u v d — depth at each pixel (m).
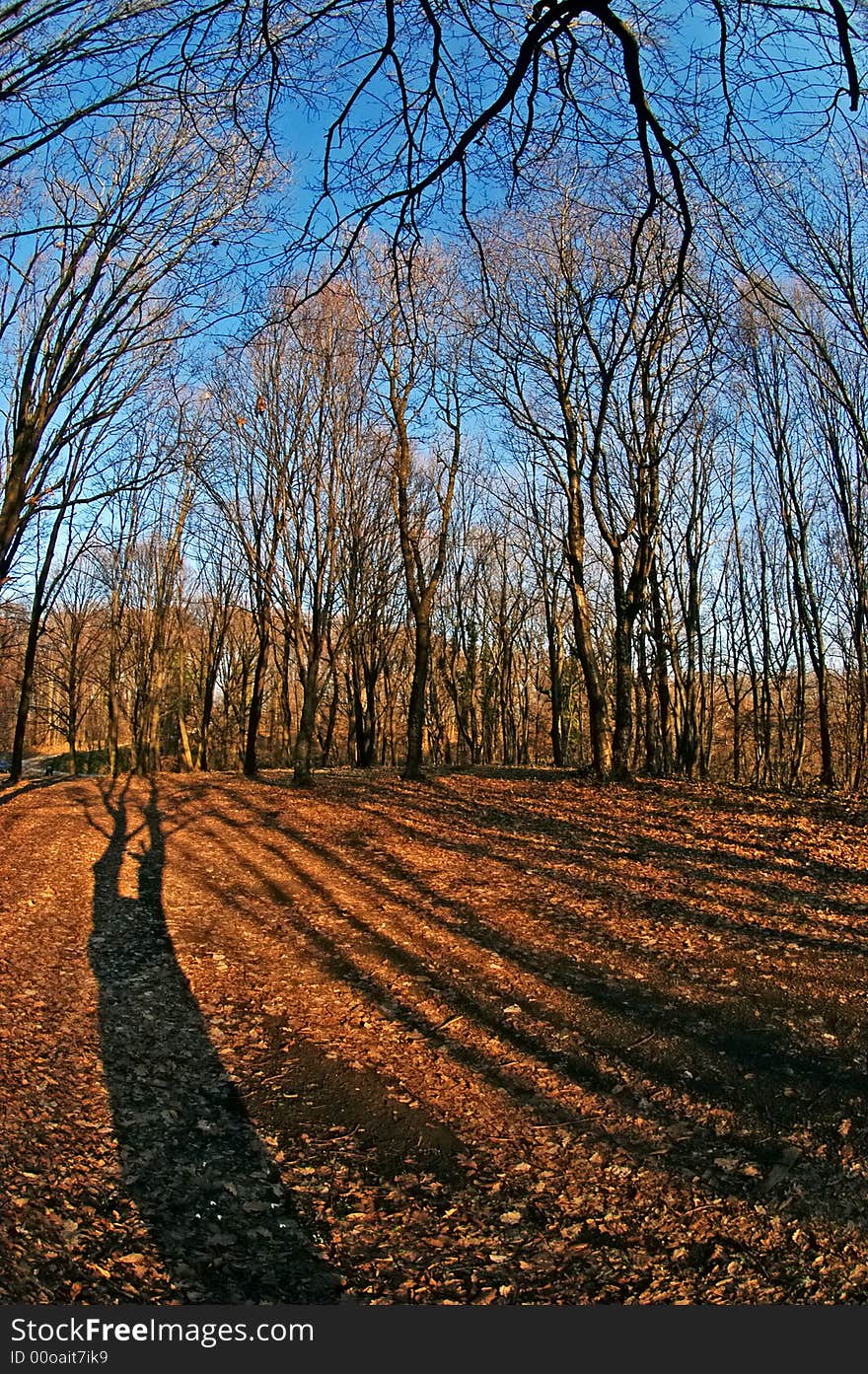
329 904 9.88
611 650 34.91
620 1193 4.29
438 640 40.06
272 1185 4.32
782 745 27.52
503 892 10.30
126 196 9.16
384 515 25.20
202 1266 3.62
